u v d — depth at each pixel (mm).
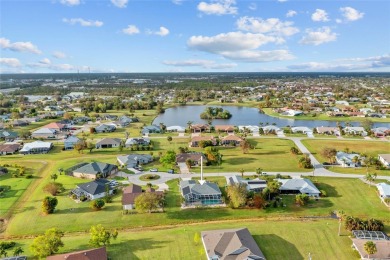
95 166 112688
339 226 72188
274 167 120312
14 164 126188
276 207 86688
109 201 89875
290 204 88562
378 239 68000
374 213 83062
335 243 67688
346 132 179875
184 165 122312
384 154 129875
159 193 87500
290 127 195750
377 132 173375
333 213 83500
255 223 76938
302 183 96875
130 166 120750
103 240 64500
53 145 159875
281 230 72938
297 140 164625
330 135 176375
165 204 88062
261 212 83812
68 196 94000
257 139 168375
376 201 90000
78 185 98500
